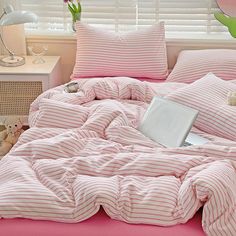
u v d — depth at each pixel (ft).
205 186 5.56
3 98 10.43
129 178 6.05
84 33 10.59
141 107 8.64
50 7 11.60
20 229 5.53
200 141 7.43
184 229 5.47
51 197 5.76
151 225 5.54
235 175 6.03
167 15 11.51
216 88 8.30
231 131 7.39
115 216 5.62
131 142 7.25
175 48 11.16
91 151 6.91
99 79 9.39
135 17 11.56
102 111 7.85
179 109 7.45
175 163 6.26
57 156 6.80
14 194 5.78
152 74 10.41
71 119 7.93
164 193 5.72
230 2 10.94
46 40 11.36
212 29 11.51
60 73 11.39
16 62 10.57
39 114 8.12
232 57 10.00
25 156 6.91
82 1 11.50
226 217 5.40
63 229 5.51
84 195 5.66
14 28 11.12
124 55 10.38
